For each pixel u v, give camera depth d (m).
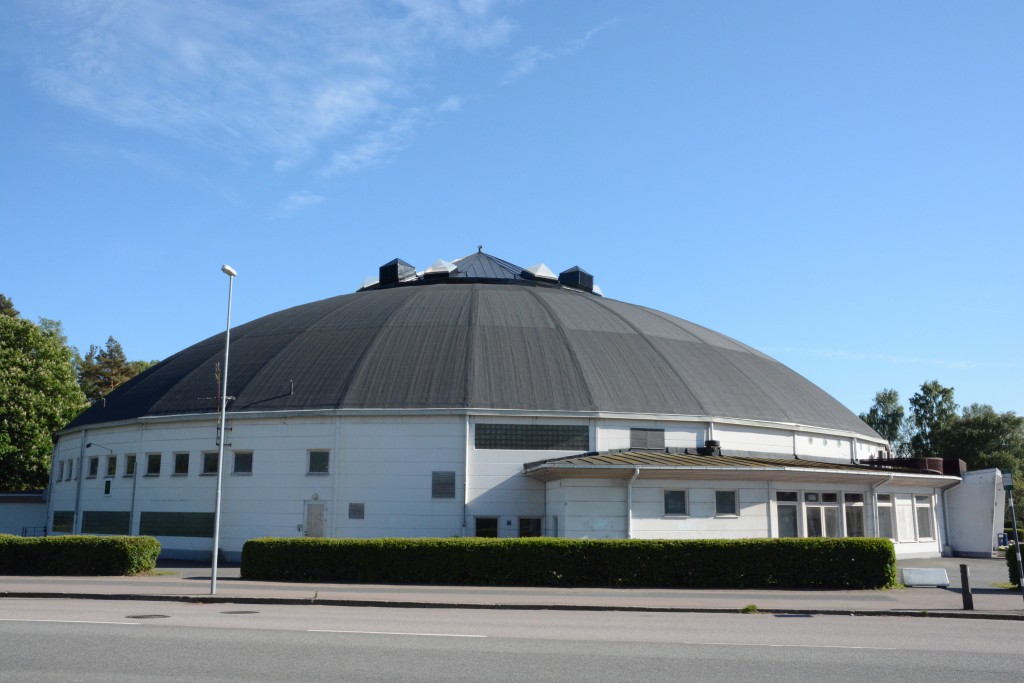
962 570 21.80
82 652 13.83
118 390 47.38
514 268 54.53
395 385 37.31
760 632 17.50
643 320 46.25
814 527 34.84
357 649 14.37
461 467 35.75
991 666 13.43
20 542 30.39
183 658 13.34
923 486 42.22
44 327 84.88
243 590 24.75
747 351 49.47
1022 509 73.69
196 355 44.78
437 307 43.19
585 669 12.79
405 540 28.02
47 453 63.22
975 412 88.81
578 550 27.27
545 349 39.72
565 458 34.28
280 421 37.44
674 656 14.09
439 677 12.02
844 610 21.31
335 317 43.50
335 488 36.12
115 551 29.97
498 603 22.16
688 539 27.80
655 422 37.66
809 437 42.91
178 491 38.78
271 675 12.05
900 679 12.32
